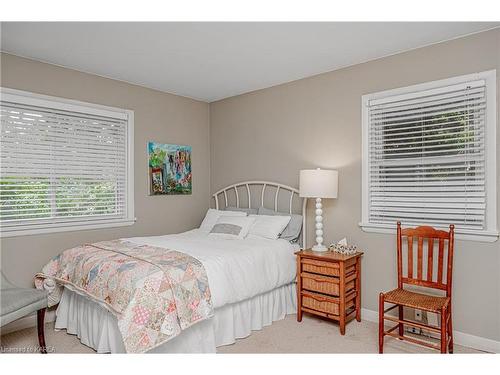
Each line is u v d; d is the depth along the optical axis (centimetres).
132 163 402
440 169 294
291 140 399
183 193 459
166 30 269
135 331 215
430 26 265
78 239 357
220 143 481
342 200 354
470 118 279
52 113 341
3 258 309
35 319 322
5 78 309
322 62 339
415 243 305
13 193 318
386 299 257
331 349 270
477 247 273
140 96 412
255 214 419
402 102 314
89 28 265
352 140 346
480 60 273
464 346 276
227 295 273
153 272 238
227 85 414
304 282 326
